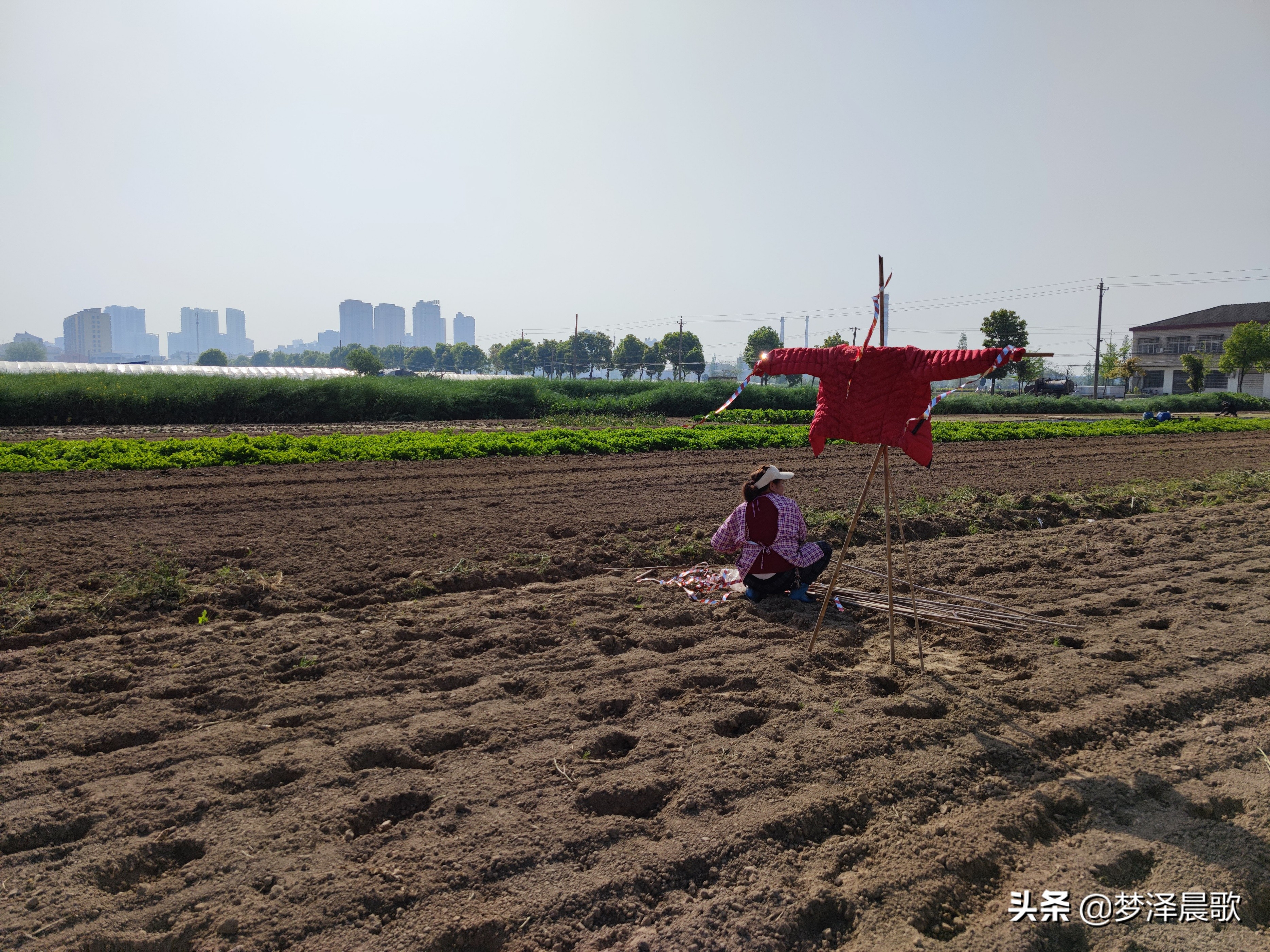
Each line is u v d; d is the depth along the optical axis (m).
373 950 2.90
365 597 7.05
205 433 23.95
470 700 5.04
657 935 3.01
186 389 29.56
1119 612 7.09
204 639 5.96
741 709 4.98
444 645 5.95
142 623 6.32
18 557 7.99
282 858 3.41
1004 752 4.50
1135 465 18.03
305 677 5.36
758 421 32.19
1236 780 4.25
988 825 3.78
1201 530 10.48
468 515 10.77
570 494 12.69
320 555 8.45
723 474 15.30
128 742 4.46
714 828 3.68
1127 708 5.03
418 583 7.40
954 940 3.07
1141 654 6.05
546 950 2.95
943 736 4.66
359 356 78.88
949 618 6.79
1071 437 26.47
